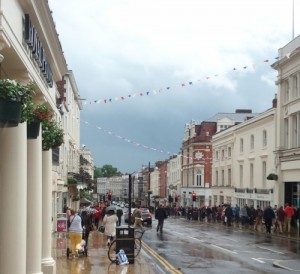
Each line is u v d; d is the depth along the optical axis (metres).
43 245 13.34
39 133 10.66
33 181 11.43
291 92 38.62
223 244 24.70
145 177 151.00
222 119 77.38
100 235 28.06
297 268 16.31
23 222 9.17
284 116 39.97
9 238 8.96
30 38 10.20
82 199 45.56
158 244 24.33
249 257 19.28
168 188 107.00
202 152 77.81
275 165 41.09
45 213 13.48
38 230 11.41
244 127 50.94
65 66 16.02
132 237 16.44
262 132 45.66
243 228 38.03
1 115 7.55
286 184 39.81
